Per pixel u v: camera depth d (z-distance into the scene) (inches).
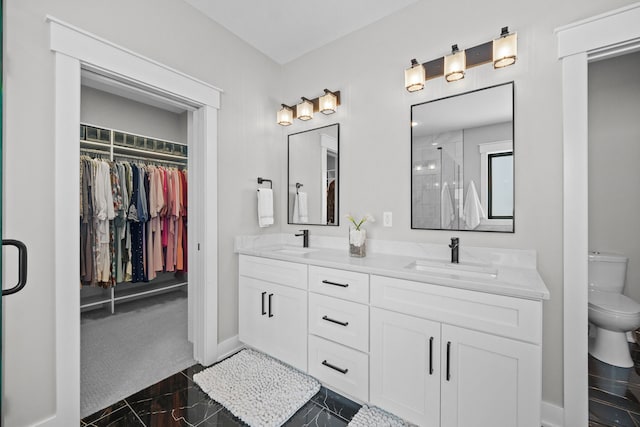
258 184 96.4
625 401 65.4
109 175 107.2
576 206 55.7
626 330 76.7
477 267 61.6
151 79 67.6
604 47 53.1
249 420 58.6
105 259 107.3
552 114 58.6
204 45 80.5
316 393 68.9
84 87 122.2
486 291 48.4
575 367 55.7
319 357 68.9
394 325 57.9
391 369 58.4
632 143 90.0
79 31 56.1
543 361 59.5
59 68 53.8
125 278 117.5
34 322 52.1
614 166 92.2
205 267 80.4
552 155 58.6
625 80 90.5
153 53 69.4
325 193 93.3
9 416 49.8
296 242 99.7
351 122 87.4
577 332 55.5
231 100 87.8
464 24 68.8
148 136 142.5
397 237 78.5
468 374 50.4
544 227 59.5
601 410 62.6
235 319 89.1
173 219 133.3
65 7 55.8
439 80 72.4
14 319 50.1
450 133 70.6
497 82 64.8
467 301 50.3
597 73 93.8
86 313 123.3
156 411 62.4
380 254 79.4
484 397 49.1
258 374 74.8
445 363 52.5
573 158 55.9
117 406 63.7
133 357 84.9
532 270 58.6
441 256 70.8
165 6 72.1
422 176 74.5
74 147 56.0
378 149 82.0
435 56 72.7
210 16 81.9
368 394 61.2
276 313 78.0
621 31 51.5
